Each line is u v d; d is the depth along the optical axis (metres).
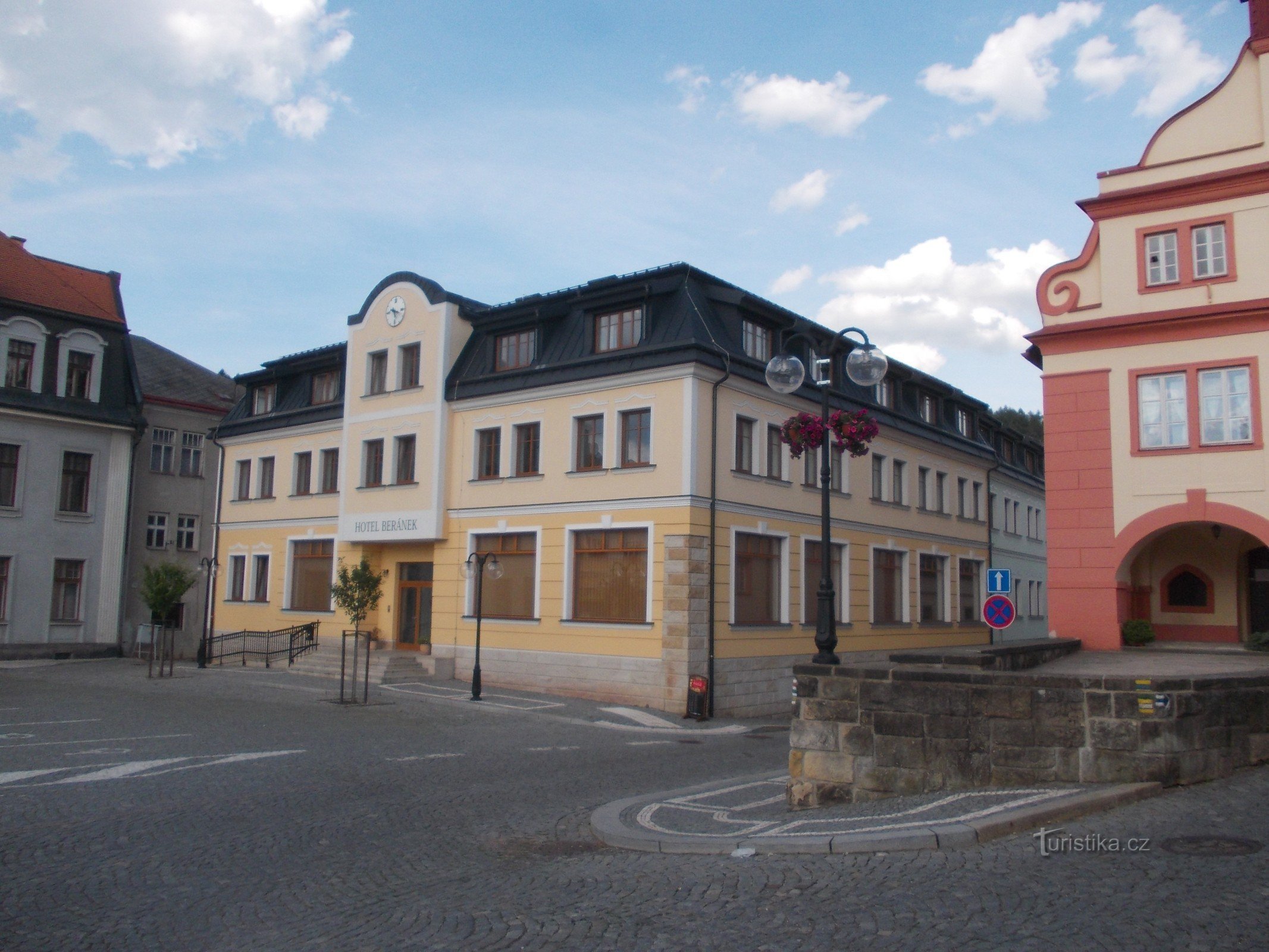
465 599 27.81
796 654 26.88
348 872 8.21
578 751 16.84
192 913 6.98
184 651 41.06
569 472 26.02
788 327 28.27
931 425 35.47
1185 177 18.12
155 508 40.59
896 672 10.77
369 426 30.91
